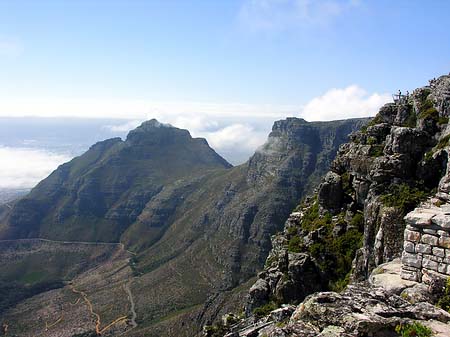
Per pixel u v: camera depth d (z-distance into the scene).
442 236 22.91
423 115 49.12
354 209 53.75
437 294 21.56
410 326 16.27
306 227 60.31
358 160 53.50
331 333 16.06
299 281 52.75
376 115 61.66
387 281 23.91
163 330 176.88
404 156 44.56
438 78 54.53
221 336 54.28
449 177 29.25
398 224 38.06
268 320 37.53
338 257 51.44
